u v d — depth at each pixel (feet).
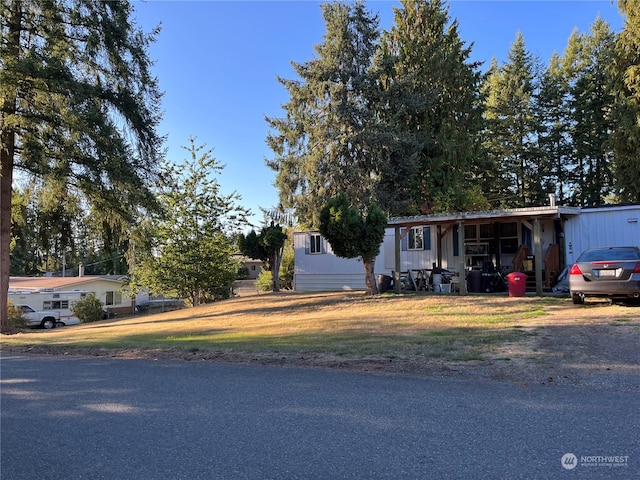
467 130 104.12
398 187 98.27
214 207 85.51
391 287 66.54
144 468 12.52
